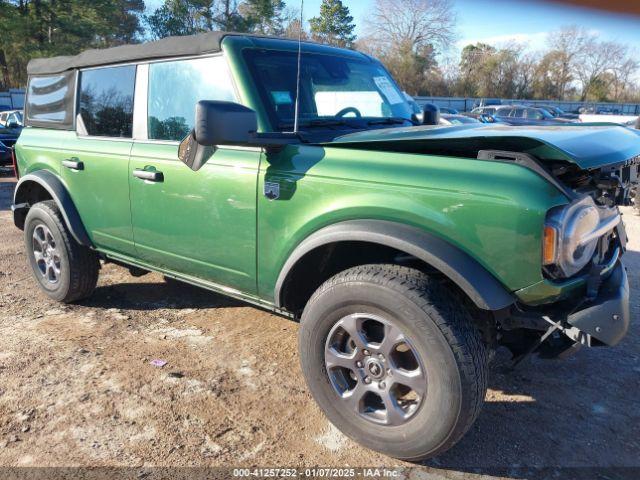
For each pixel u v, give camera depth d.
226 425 2.95
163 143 3.49
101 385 3.33
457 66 63.50
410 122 4.02
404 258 2.68
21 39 39.12
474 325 2.46
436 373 2.38
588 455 2.73
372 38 53.38
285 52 3.45
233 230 3.10
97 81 4.06
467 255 2.37
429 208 2.41
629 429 2.95
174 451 2.74
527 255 2.26
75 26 39.06
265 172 2.91
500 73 63.94
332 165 2.70
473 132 2.75
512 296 2.38
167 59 3.53
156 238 3.58
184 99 3.42
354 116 3.67
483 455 2.72
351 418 2.71
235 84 3.15
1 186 11.55
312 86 3.45
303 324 2.76
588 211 2.37
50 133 4.48
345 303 2.58
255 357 3.71
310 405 3.14
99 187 3.90
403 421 2.54
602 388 3.36
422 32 52.19
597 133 2.74
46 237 4.53
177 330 4.14
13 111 17.36
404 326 2.43
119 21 46.56
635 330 4.17
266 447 2.77
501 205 2.27
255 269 3.08
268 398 3.21
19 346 3.83
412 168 2.49
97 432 2.88
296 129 3.03
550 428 2.95
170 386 3.32
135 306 4.62
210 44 3.27
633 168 2.85
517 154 2.34
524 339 2.86
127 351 3.78
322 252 2.84
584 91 65.31
